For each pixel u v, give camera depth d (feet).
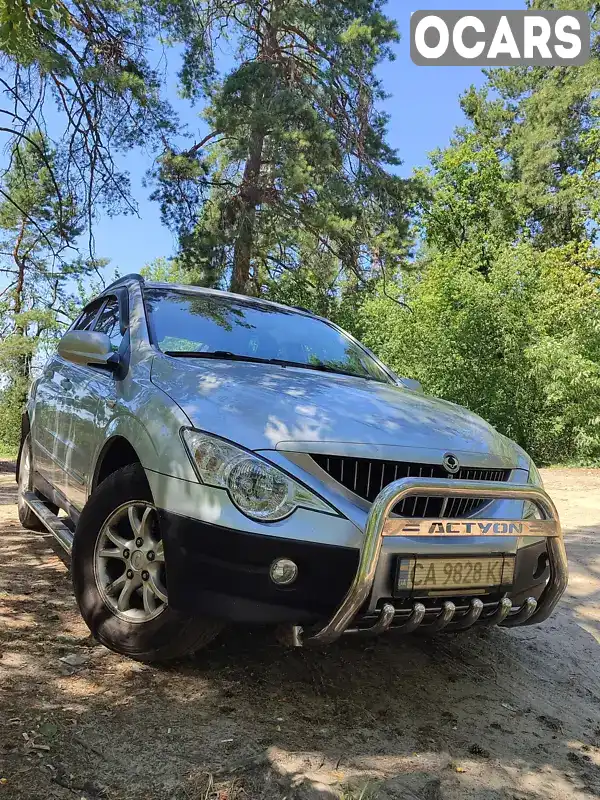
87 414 11.21
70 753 6.63
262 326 12.80
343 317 68.18
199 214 58.70
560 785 7.20
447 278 54.70
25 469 16.31
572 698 9.60
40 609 10.60
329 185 56.85
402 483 7.40
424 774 6.94
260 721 7.63
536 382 50.39
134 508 8.89
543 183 100.32
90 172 26.45
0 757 6.42
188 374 9.30
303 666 9.29
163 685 8.28
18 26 18.40
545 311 51.98
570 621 13.12
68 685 8.05
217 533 7.39
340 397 9.35
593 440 46.93
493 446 9.45
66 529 11.57
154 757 6.70
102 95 27.12
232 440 7.78
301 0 56.54
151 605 8.57
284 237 63.00
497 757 7.59
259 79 55.06
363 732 7.71
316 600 7.40
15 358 105.40
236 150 57.57
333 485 7.79
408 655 10.34
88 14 26.58
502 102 116.57
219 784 6.36
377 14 57.31
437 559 7.76
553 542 8.61
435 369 53.26
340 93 59.67
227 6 49.29
